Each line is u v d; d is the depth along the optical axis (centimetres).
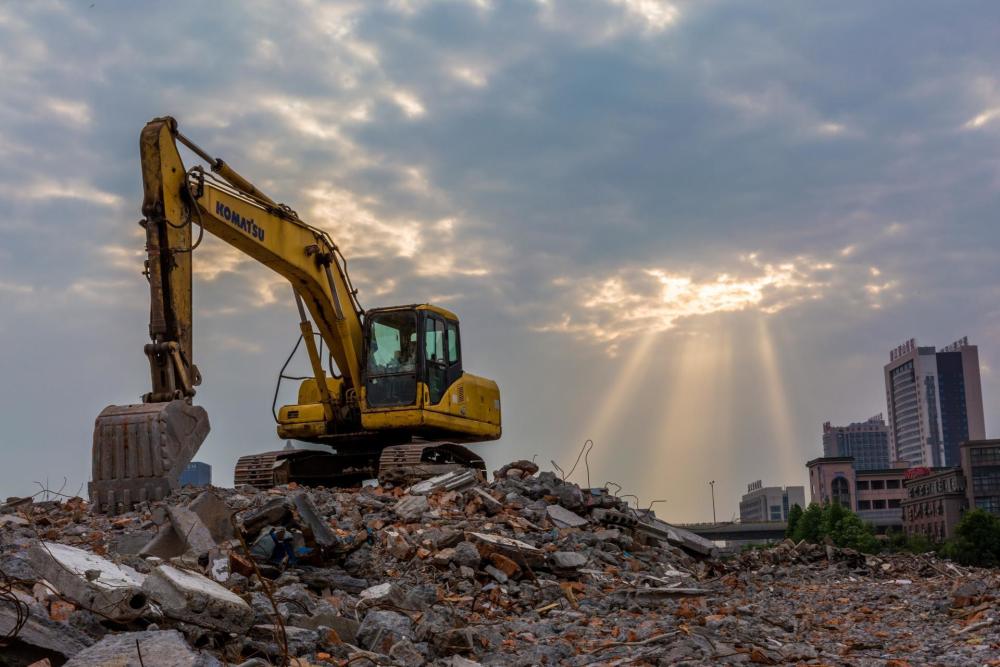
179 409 1321
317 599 923
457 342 2081
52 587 647
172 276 1373
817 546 2098
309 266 1839
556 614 1111
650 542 1702
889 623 1160
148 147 1388
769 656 845
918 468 16550
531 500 1673
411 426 1930
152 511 1152
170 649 543
